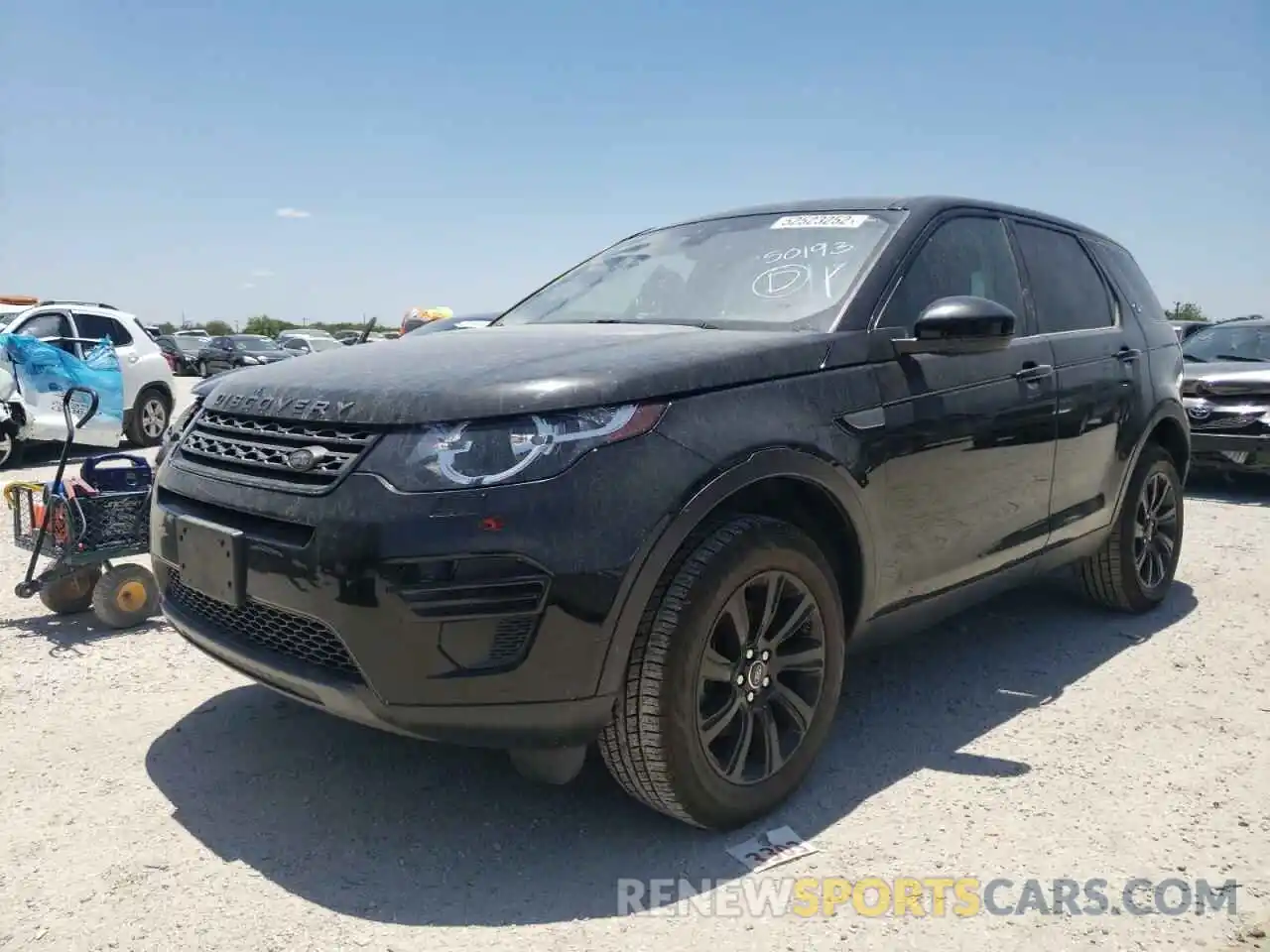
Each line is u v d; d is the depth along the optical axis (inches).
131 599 187.8
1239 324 393.7
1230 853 112.7
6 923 98.2
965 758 136.2
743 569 109.4
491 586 97.1
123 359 470.6
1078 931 98.2
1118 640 186.7
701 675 107.6
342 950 94.7
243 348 1220.5
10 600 206.8
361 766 132.6
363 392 106.8
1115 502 184.7
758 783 115.9
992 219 167.5
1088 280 188.9
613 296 158.6
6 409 395.9
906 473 131.9
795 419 117.7
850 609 130.3
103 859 109.8
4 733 140.9
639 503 102.0
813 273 142.6
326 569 99.6
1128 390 183.0
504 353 116.6
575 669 100.5
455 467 98.7
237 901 102.4
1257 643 185.3
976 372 146.3
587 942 96.0
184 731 142.5
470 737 101.3
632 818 119.5
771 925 98.9
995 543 151.8
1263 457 335.3
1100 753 138.1
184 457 122.3
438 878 107.0
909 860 110.7
